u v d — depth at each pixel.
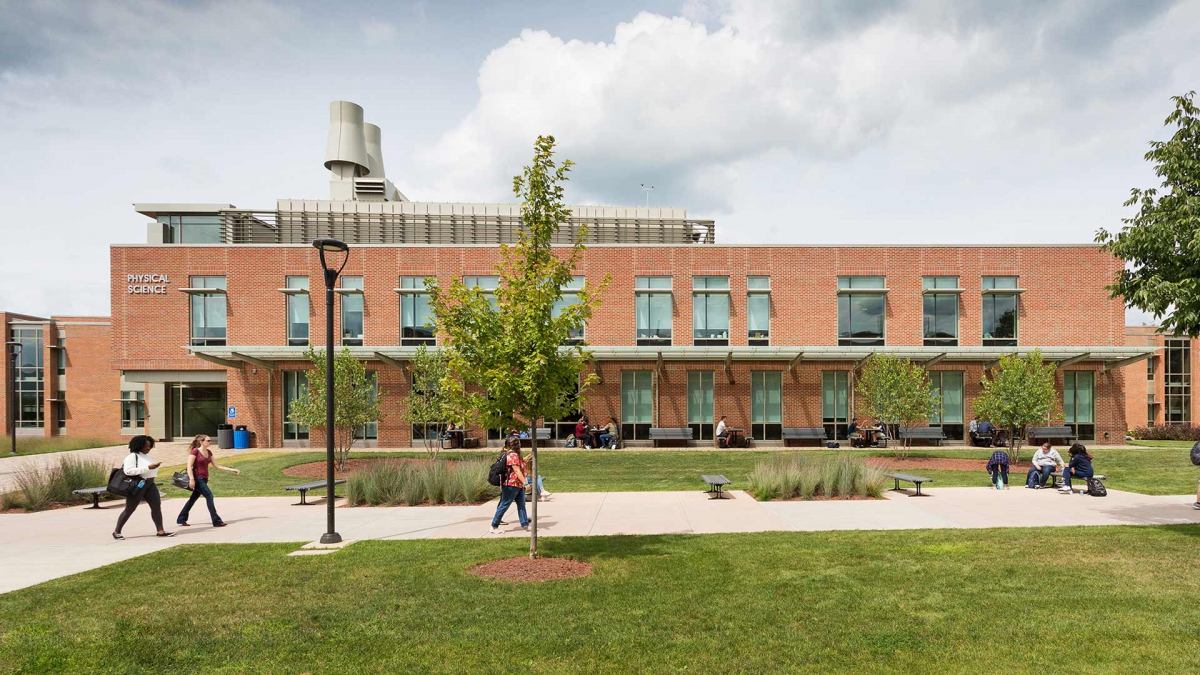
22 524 11.92
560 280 9.05
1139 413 40.44
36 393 41.53
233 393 29.56
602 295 30.38
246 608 6.60
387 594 7.06
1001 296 30.20
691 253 30.47
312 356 20.42
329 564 8.45
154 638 5.78
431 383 21.50
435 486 14.34
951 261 30.22
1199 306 9.78
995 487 15.91
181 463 23.69
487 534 10.57
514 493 10.76
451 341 8.95
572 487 16.42
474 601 6.79
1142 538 9.45
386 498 14.23
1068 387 29.81
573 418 29.98
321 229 36.56
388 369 29.59
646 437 29.88
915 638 5.66
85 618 6.31
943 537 9.73
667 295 30.56
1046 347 28.09
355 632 5.92
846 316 30.31
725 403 29.84
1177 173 10.16
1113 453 25.09
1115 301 29.95
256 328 30.34
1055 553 8.56
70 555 9.23
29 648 5.55
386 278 30.41
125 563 8.60
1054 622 5.99
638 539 9.90
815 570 7.89
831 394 29.84
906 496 14.49
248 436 29.12
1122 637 5.63
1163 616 6.12
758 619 6.16
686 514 12.27
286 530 11.12
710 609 6.45
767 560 8.41
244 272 30.55
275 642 5.68
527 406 8.63
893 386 22.52
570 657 5.34
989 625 5.94
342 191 43.81
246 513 13.03
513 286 8.69
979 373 29.66
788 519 11.65
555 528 10.98
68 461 15.59
